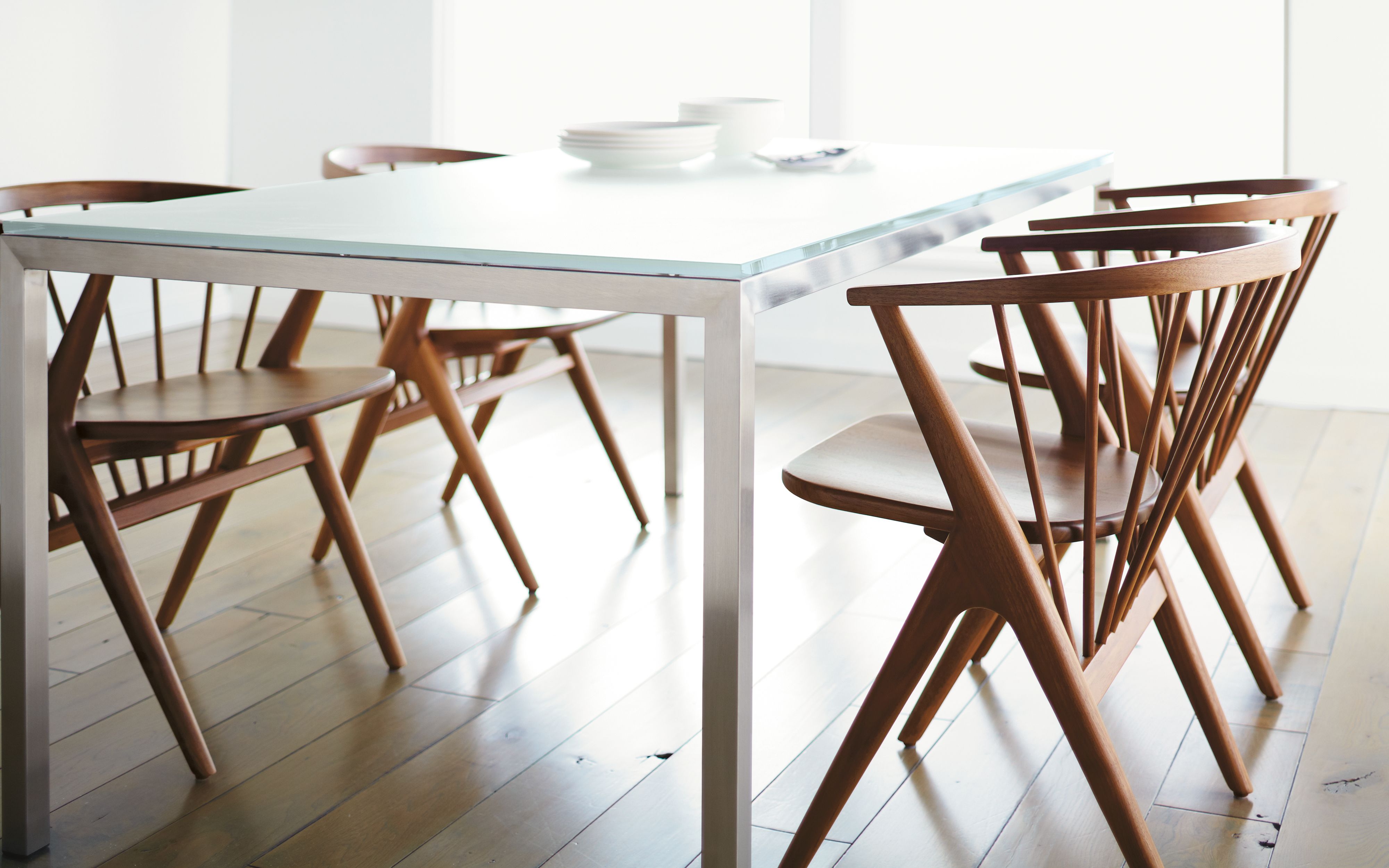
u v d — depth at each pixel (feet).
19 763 5.22
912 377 4.44
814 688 6.76
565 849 5.33
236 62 16.43
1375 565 8.40
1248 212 6.13
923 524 4.66
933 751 6.14
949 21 13.73
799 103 14.57
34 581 5.16
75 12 14.38
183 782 5.85
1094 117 13.44
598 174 6.80
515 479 10.48
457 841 5.39
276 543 8.95
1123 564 4.63
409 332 7.80
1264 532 7.68
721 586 4.16
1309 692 6.68
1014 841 5.37
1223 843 5.34
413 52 15.69
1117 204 7.95
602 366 14.66
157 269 4.87
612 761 6.04
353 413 12.34
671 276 4.10
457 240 4.56
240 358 7.18
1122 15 13.15
